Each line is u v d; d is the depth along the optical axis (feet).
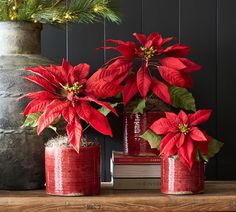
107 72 4.24
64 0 4.98
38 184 4.41
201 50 5.35
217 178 5.33
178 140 4.11
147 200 3.99
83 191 4.07
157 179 4.46
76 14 4.64
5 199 3.93
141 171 4.45
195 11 5.36
